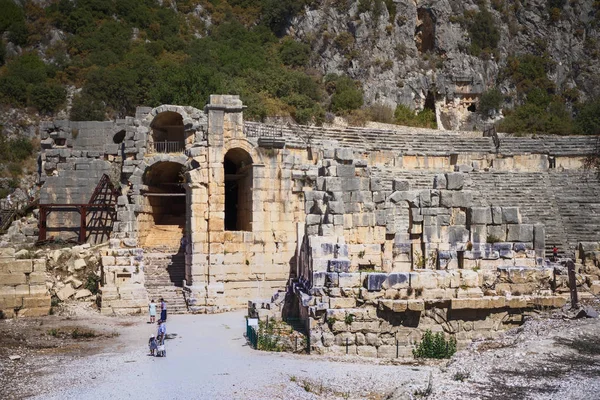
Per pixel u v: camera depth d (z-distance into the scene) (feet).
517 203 172.35
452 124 289.12
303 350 89.81
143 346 94.73
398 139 208.23
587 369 68.23
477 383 65.67
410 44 311.27
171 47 292.40
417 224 100.12
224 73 253.85
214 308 130.82
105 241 160.76
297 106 237.45
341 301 87.10
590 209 169.58
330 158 109.29
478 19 319.68
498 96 293.64
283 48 304.09
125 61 271.28
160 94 216.54
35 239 160.66
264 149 141.90
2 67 273.75
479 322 89.25
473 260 94.07
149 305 120.16
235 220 177.37
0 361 83.66
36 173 225.97
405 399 62.23
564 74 323.78
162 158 150.30
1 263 117.29
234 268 137.69
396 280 87.61
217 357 86.07
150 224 156.35
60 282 128.26
